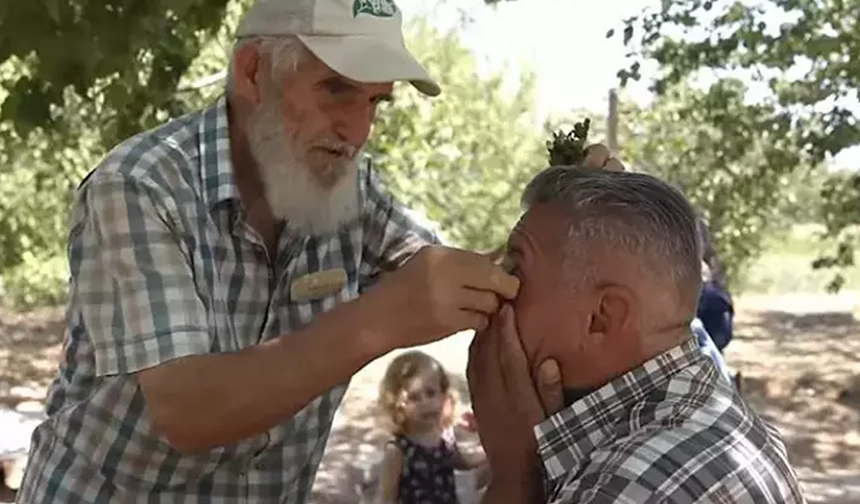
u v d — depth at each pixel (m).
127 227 2.00
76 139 6.07
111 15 3.38
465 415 4.81
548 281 1.78
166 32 3.81
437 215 12.20
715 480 1.62
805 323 16.38
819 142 10.08
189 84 5.40
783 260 20.89
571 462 1.75
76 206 2.10
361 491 5.39
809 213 13.54
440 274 1.81
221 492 2.24
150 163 2.05
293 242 2.21
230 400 1.88
